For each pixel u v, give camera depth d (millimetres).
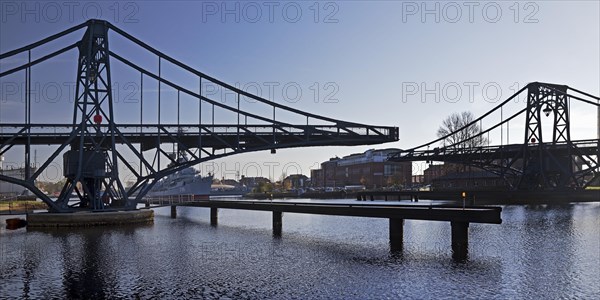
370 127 69562
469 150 94188
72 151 56531
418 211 34250
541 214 57469
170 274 26312
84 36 57438
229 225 54406
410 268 26922
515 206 71688
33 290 23109
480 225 46000
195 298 21500
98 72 56812
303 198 145625
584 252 31078
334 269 27062
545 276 24578
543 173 82125
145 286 23688
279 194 165625
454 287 22703
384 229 47000
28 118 55375
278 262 29422
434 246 34219
